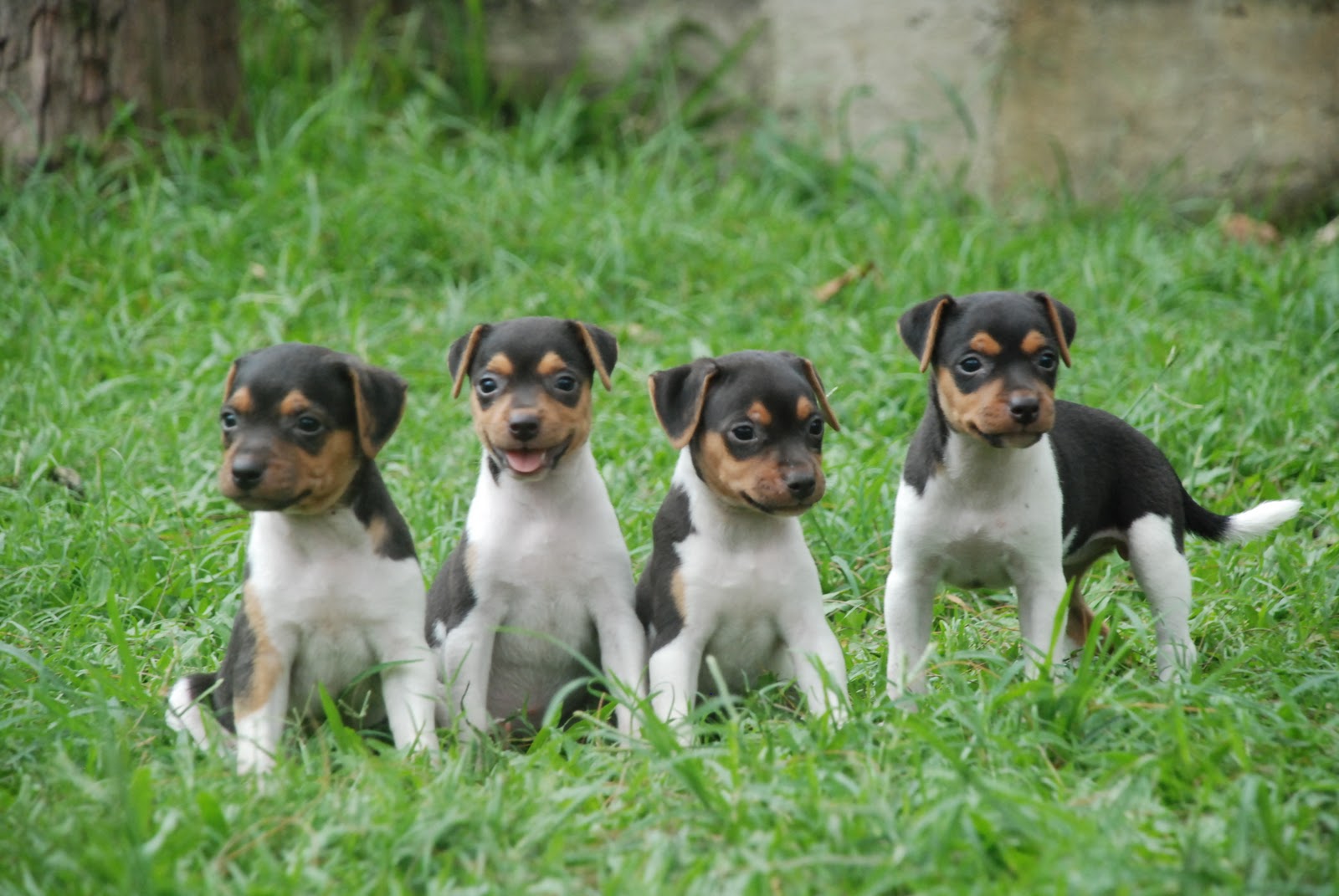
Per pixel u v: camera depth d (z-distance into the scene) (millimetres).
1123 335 11672
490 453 7078
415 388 11367
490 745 6230
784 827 5105
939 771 5496
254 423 6082
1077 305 12492
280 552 6383
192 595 8203
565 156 16672
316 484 6109
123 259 12938
